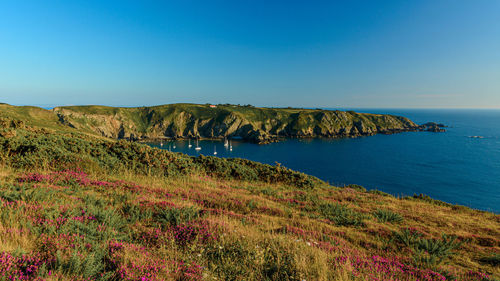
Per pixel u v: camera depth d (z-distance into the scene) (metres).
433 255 6.34
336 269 4.95
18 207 5.52
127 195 8.94
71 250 4.07
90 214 6.12
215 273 4.28
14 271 3.22
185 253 5.02
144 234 5.85
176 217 6.92
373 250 6.91
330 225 8.95
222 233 6.23
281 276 4.52
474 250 7.55
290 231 7.45
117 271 3.81
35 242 4.32
